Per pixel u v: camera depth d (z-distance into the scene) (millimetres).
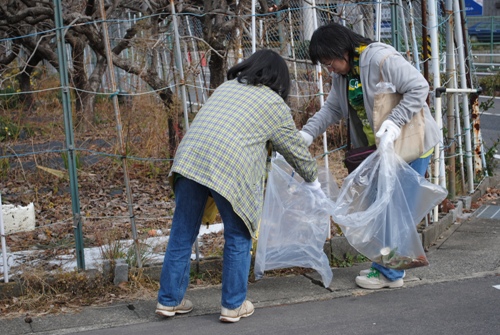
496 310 4137
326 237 4723
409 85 4223
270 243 4578
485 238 5809
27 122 9969
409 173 4406
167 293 4039
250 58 4062
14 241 5777
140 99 9031
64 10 10359
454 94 6824
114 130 9469
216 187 3750
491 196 7344
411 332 3814
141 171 8430
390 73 4254
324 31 4383
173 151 8133
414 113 4293
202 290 4652
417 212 4508
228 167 3777
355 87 4488
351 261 5176
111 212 6797
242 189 3816
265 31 7191
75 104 10258
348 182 4418
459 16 7070
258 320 4070
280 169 4539
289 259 4613
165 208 6977
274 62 4039
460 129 7262
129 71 8945
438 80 5824
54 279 4488
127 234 5828
